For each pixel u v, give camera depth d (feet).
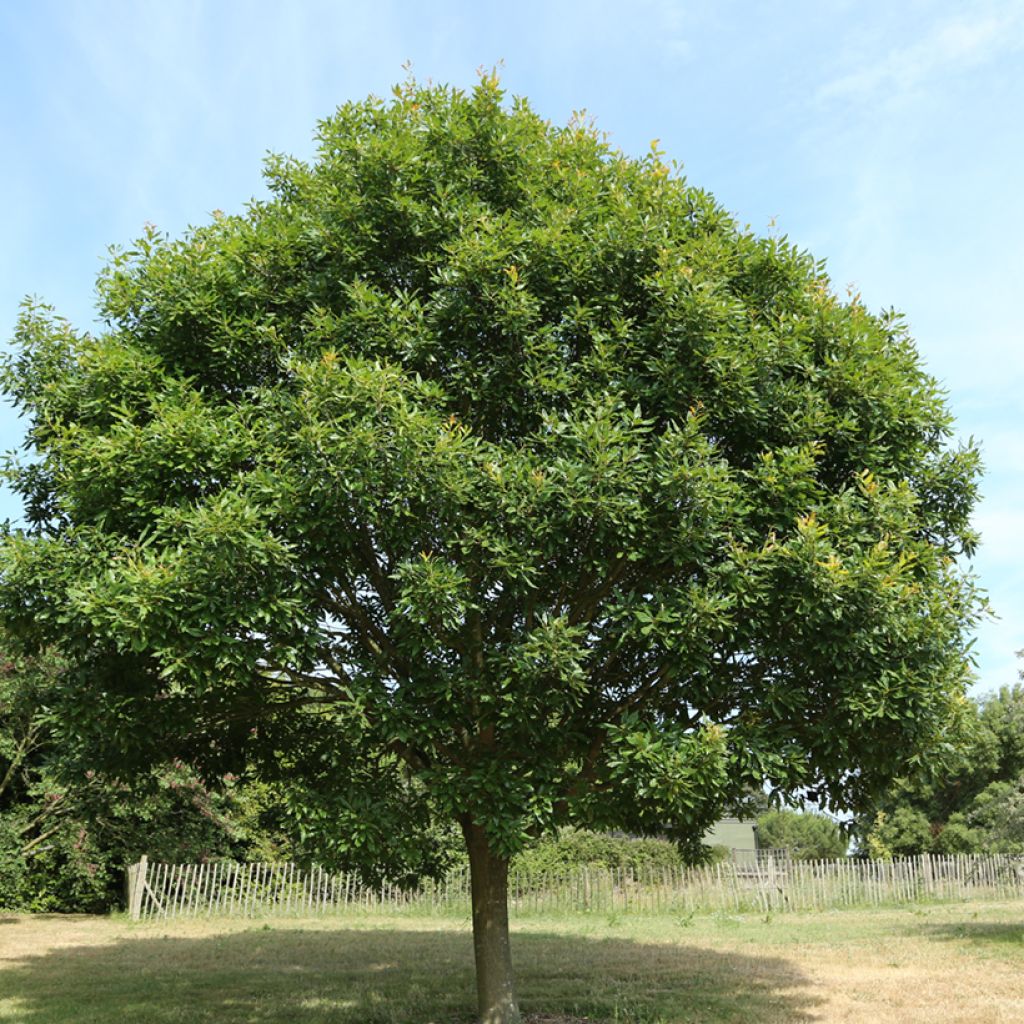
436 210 29.25
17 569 26.32
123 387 28.55
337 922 70.59
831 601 25.44
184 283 29.81
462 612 24.67
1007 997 35.86
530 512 25.59
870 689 25.84
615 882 82.64
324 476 24.62
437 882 36.29
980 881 91.56
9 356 31.45
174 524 25.14
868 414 29.68
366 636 29.81
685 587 27.53
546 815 26.61
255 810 78.74
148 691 28.17
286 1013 34.58
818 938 56.65
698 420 26.20
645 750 24.58
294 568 24.58
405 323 28.27
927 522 30.81
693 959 47.65
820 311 30.66
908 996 36.29
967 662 28.25
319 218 30.48
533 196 30.58
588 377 28.35
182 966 47.47
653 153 33.04
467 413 28.94
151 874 72.49
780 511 27.50
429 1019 33.27
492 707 26.18
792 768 26.81
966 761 29.86
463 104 31.86
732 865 81.66
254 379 30.32
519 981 41.34
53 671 62.85
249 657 24.30
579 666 26.55
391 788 29.32
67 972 45.50
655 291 28.89
